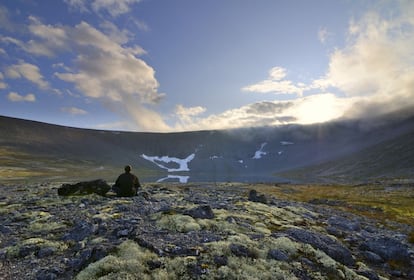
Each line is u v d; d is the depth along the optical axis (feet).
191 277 38.83
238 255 46.98
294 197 211.41
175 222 64.18
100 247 45.42
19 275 40.29
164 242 50.26
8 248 49.49
